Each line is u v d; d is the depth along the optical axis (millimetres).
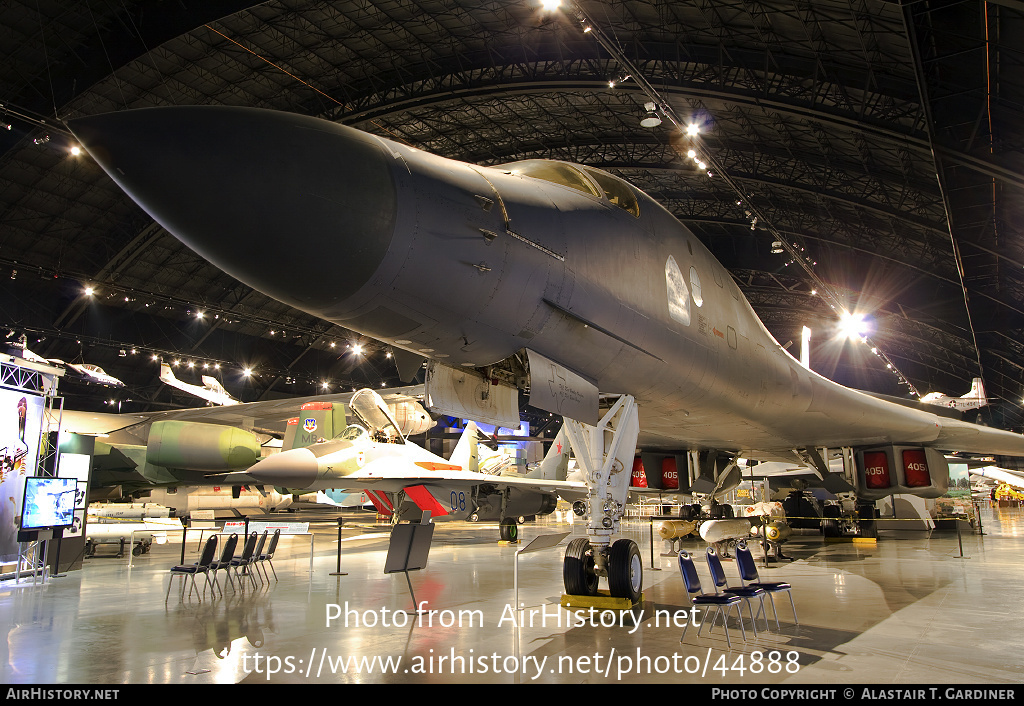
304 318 44688
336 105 28984
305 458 14781
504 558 14047
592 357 6188
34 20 22047
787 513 23000
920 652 5668
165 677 5055
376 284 4625
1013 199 21219
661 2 22156
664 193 37625
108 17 22844
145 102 26406
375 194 4484
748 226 35438
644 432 9766
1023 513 39188
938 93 17781
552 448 21234
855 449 14125
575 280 5750
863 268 41719
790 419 10195
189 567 8680
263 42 25125
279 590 9516
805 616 7270
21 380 11320
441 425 40062
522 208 5547
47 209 29578
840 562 12773
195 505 23359
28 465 10891
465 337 5344
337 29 24922
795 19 21047
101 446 16281
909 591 9047
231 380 47312
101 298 35375
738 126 29391
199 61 25344
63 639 6371
